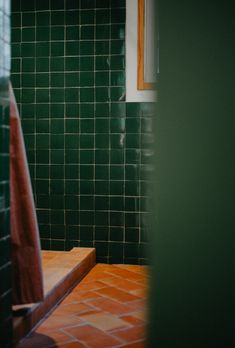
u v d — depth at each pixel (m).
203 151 0.94
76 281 4.05
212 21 0.93
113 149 4.71
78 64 4.73
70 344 2.66
